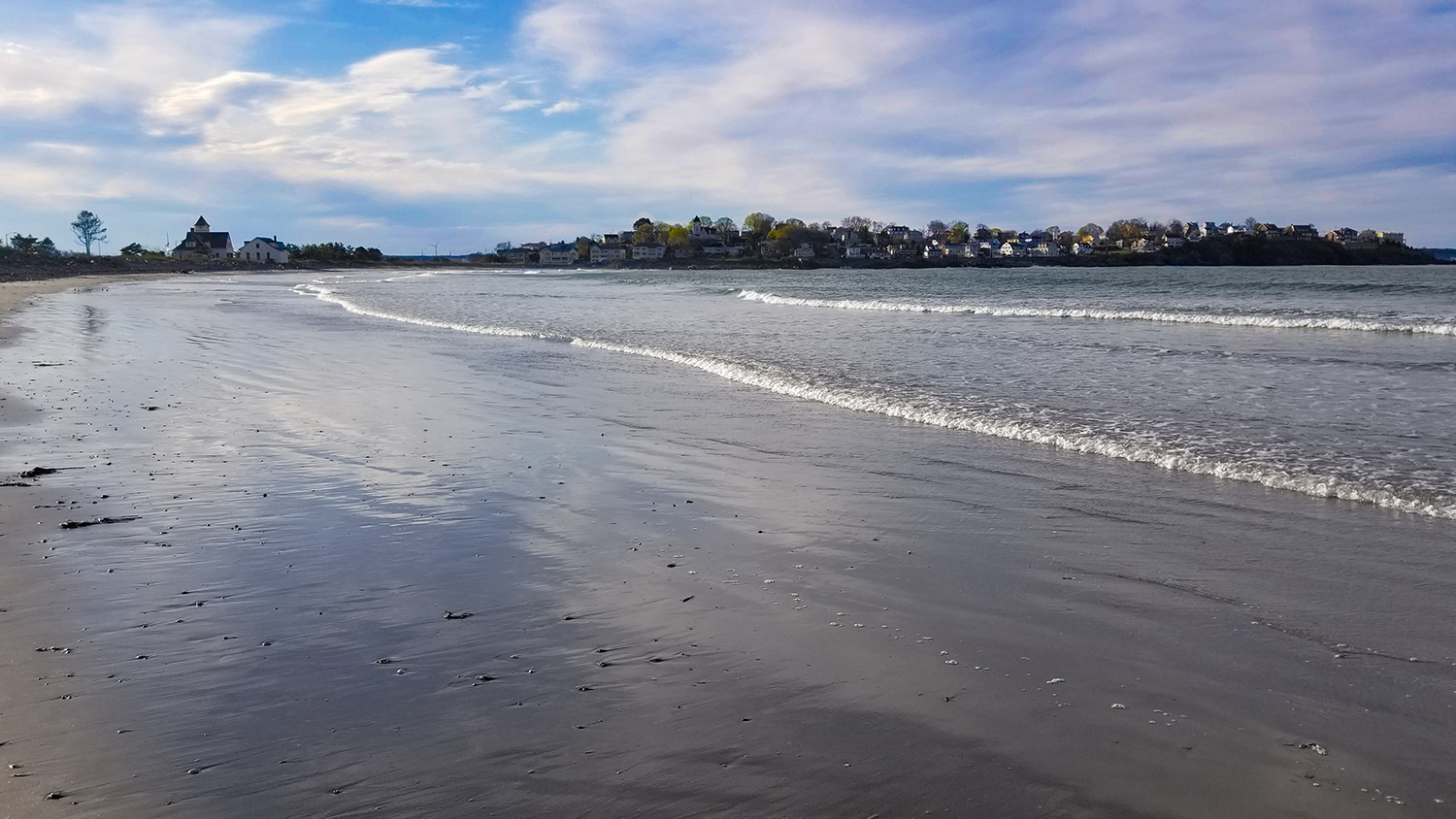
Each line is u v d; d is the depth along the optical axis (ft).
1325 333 80.48
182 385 53.88
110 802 12.44
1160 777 12.91
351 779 12.96
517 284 285.43
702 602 20.33
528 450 37.14
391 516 27.43
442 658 17.22
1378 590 20.31
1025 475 31.78
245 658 17.20
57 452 35.81
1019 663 16.92
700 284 280.51
